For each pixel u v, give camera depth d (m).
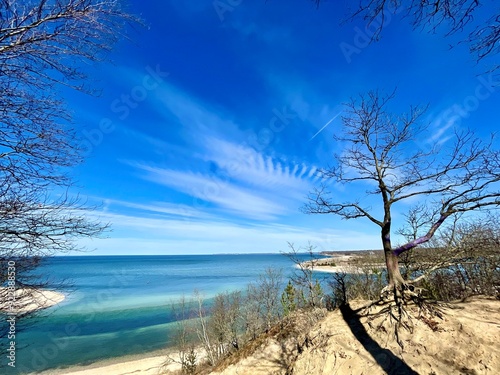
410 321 6.03
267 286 23.91
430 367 4.84
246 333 18.69
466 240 8.41
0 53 3.55
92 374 21.16
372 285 11.72
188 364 20.64
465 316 5.84
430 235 6.42
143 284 69.00
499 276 8.04
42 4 3.43
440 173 6.31
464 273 9.15
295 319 11.66
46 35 3.67
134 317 37.41
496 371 4.34
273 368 8.88
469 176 5.98
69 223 4.98
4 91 3.94
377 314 6.73
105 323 34.59
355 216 7.27
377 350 5.70
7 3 3.30
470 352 4.86
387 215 6.78
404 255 9.41
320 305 11.71
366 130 7.26
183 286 64.25
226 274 97.00
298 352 7.88
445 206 6.46
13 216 4.38
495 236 8.60
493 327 5.31
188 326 26.62
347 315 7.40
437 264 7.43
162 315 38.19
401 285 6.48
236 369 10.03
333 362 5.95
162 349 26.39
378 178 7.01
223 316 21.86
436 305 6.38
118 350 26.19
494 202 5.43
